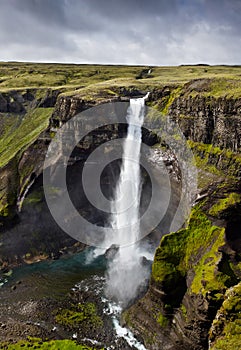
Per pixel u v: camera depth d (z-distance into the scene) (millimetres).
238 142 59688
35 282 68188
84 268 73000
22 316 57688
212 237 54875
